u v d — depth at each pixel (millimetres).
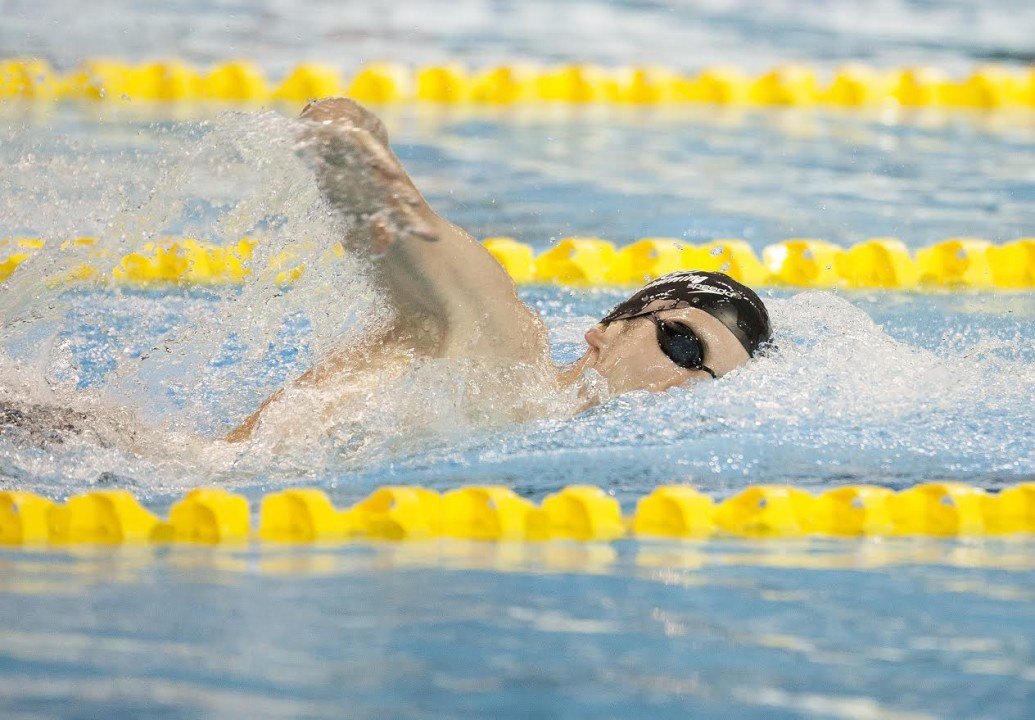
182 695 6148
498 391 10680
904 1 48250
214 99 29578
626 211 21781
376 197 9828
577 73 31703
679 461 10367
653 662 6672
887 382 12266
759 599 7719
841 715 6094
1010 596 7832
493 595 7695
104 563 8273
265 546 8734
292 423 10562
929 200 22734
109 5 41375
